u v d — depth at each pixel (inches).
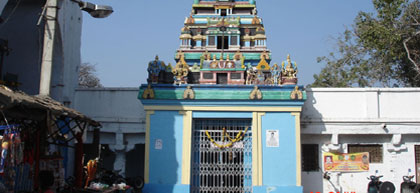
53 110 345.1
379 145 685.3
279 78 641.6
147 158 610.5
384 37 850.1
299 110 612.4
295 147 605.9
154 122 618.2
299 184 597.6
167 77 653.3
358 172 678.5
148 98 619.5
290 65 634.2
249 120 626.5
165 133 614.5
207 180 616.7
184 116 617.3
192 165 614.9
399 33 855.1
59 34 685.3
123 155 735.1
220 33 823.7
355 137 685.3
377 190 627.8
